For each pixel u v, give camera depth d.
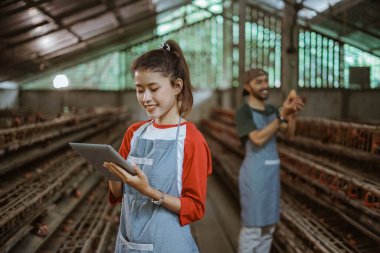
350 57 5.39
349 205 2.64
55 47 8.49
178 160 1.34
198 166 1.33
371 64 5.14
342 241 2.74
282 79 5.23
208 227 4.75
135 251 1.34
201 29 12.02
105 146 1.16
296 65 5.17
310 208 3.53
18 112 4.68
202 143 1.36
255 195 2.88
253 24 9.29
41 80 11.77
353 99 4.98
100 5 6.89
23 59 8.15
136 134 1.43
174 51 1.40
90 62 12.12
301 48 6.49
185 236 1.35
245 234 2.94
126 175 1.23
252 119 2.90
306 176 3.25
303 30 6.48
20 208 2.49
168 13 10.86
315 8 5.74
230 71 10.62
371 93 4.53
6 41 6.46
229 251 3.99
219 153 7.45
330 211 3.38
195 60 12.20
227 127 8.43
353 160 3.15
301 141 3.74
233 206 5.62
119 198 1.50
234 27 9.86
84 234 3.47
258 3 8.65
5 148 2.71
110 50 11.99
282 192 4.19
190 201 1.32
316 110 5.84
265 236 3.03
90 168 5.00
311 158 3.48
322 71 6.37
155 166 1.34
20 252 2.54
